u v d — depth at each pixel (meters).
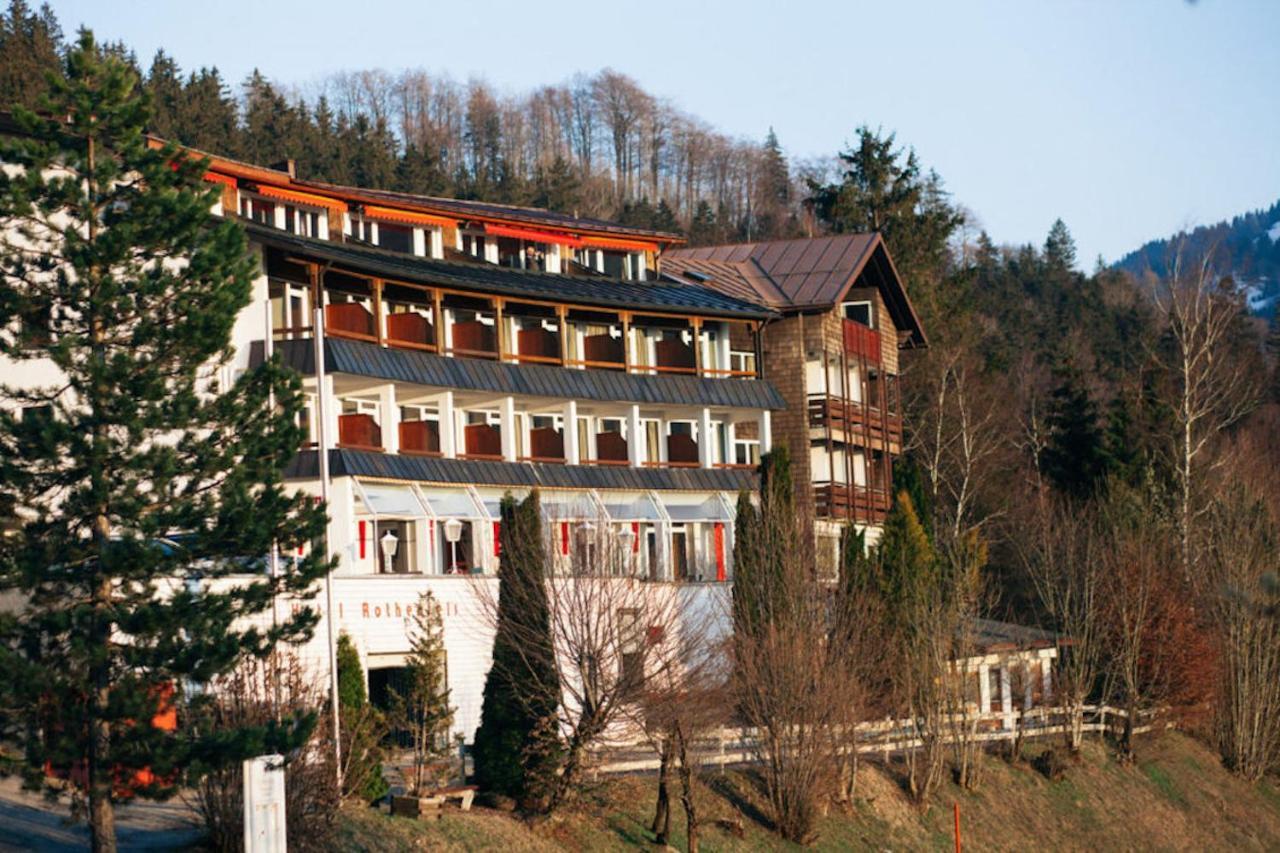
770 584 51.12
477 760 42.91
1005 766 59.25
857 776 53.09
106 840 33.56
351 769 39.31
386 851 37.16
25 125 35.81
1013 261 162.88
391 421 57.78
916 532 61.34
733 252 79.12
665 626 45.06
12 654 32.28
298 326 56.44
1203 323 96.06
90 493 33.75
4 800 38.84
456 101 179.62
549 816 41.81
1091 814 58.69
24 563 33.34
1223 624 69.56
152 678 34.28
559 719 42.78
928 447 94.62
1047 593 73.12
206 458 35.50
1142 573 67.69
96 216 35.69
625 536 52.47
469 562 59.69
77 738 33.41
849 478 74.06
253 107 128.62
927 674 54.59
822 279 75.38
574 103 185.00
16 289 34.75
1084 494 92.31
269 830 32.19
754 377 71.50
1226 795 65.19
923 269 99.94
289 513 37.44
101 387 34.03
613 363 67.19
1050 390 113.56
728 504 68.31
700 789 48.03
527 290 62.69
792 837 47.72
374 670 51.66
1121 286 161.75
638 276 74.88
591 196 168.62
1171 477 86.12
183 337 34.84
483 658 53.94
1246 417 108.94
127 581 34.53
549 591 43.84
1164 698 66.12
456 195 130.12
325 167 120.31
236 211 58.81
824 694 48.38
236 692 36.44
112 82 35.81
